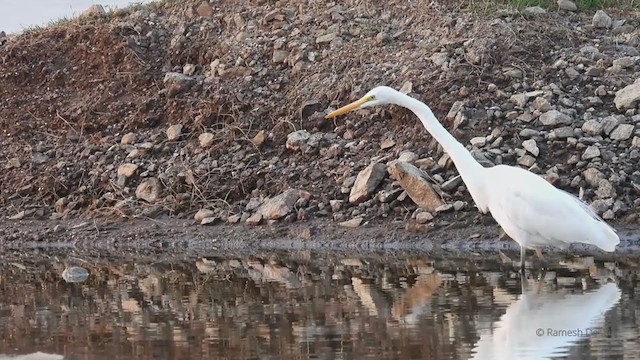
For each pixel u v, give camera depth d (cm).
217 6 1889
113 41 1834
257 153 1551
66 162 1648
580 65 1524
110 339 881
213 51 1777
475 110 1465
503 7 1702
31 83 1838
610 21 1656
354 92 1563
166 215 1509
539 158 1372
